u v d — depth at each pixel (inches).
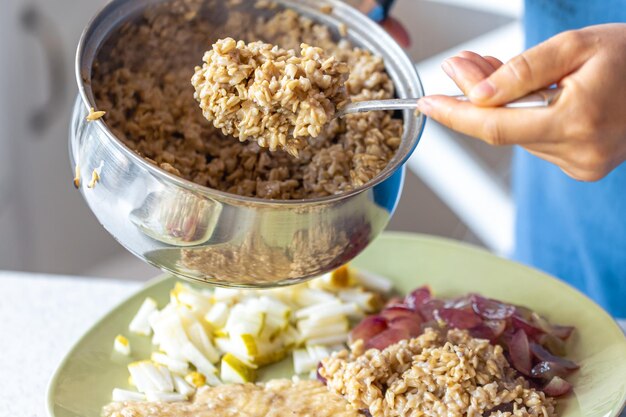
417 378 29.9
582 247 40.2
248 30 32.2
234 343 33.1
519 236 43.8
